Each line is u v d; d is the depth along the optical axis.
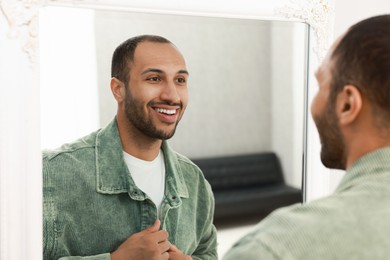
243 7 1.00
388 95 0.49
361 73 0.50
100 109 0.88
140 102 0.91
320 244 0.46
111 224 0.89
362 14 1.26
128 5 0.88
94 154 0.88
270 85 1.07
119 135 0.90
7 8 0.78
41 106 0.83
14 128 0.80
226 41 0.99
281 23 1.06
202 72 0.97
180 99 0.95
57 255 0.85
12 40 0.79
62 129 0.85
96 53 0.87
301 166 1.13
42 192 0.83
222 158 1.02
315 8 1.09
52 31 0.83
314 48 1.11
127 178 0.90
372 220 0.46
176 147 0.96
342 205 0.48
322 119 0.57
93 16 0.86
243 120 1.04
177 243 0.96
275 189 1.09
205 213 1.00
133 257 0.91
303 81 1.11
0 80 0.79
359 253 0.45
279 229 0.48
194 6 0.94
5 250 0.81
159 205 0.94
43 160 0.84
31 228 0.82
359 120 0.52
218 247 1.03
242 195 1.05
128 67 0.89
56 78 0.84
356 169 0.52
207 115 0.99
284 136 1.10
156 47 0.91
